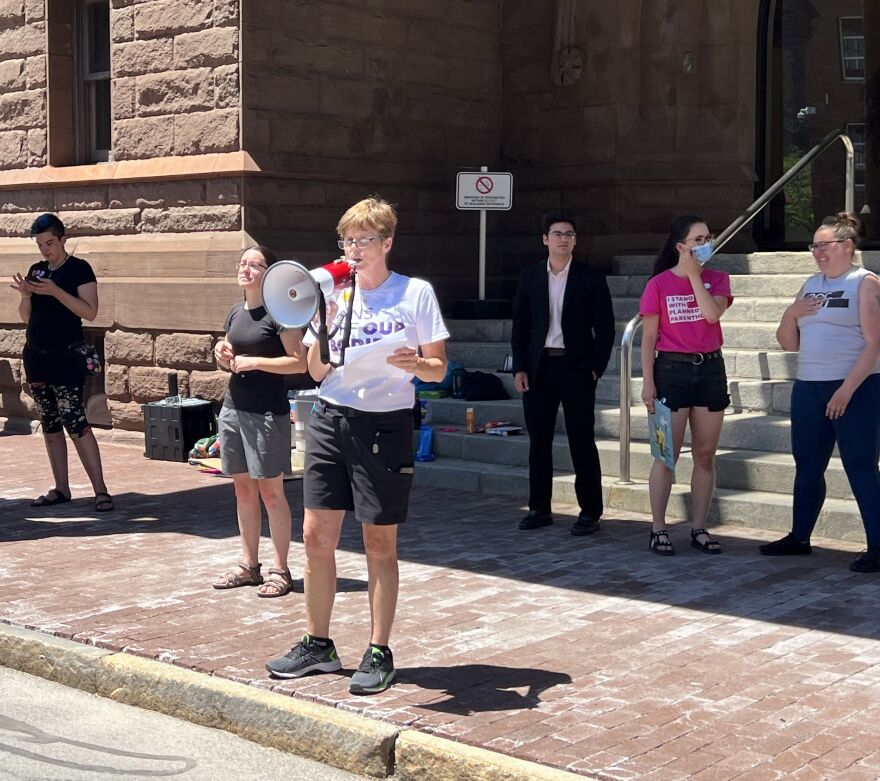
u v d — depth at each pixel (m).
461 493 9.92
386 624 5.43
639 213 13.45
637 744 4.75
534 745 4.75
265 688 5.44
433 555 7.84
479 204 12.69
